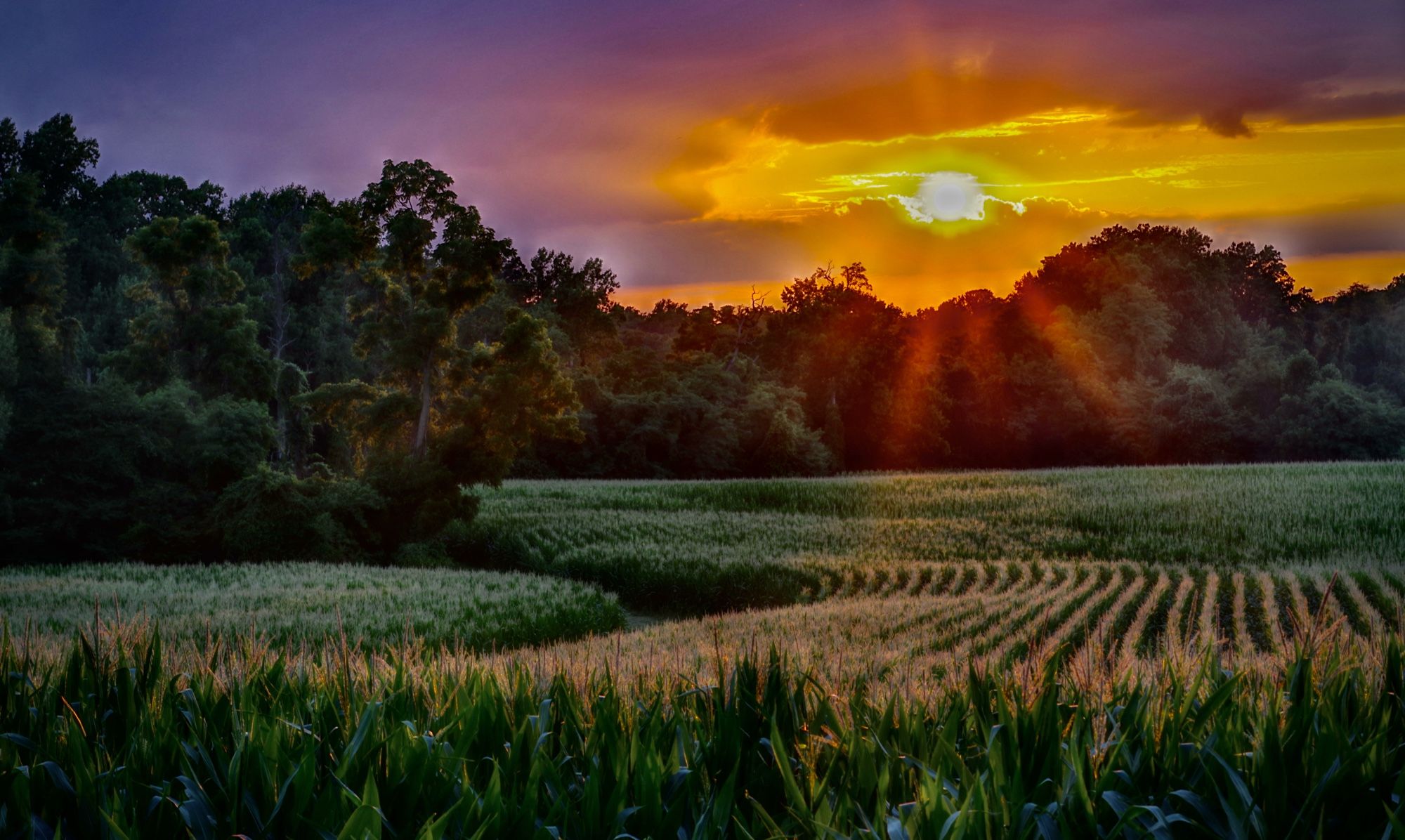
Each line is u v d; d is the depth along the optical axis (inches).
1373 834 163.0
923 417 3750.0
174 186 4301.2
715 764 194.5
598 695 238.4
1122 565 1492.4
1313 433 3221.0
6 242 2128.4
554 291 4384.8
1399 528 1775.3
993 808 160.6
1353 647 250.5
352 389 1915.6
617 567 1514.5
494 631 1003.9
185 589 1304.1
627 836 160.7
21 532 1710.1
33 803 178.7
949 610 1056.8
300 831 165.8
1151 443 3503.9
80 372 2970.0
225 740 212.1
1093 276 4542.3
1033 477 2760.8
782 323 4293.8
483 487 2775.6
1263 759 171.8
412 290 1972.2
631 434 3447.3
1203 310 4163.4
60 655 296.7
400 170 1888.5
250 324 2253.9
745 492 2637.8
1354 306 4847.4
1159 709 212.5
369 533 1797.5
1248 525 1867.6
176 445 1900.8
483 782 192.5
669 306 6122.1
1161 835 151.3
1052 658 225.0
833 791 176.2
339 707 230.8
